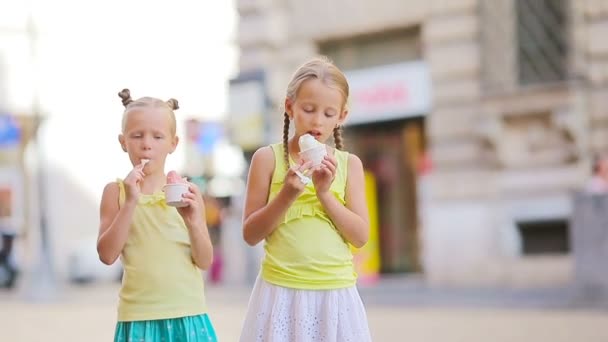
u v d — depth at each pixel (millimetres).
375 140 23641
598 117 19922
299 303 4871
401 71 22531
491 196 20922
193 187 4855
